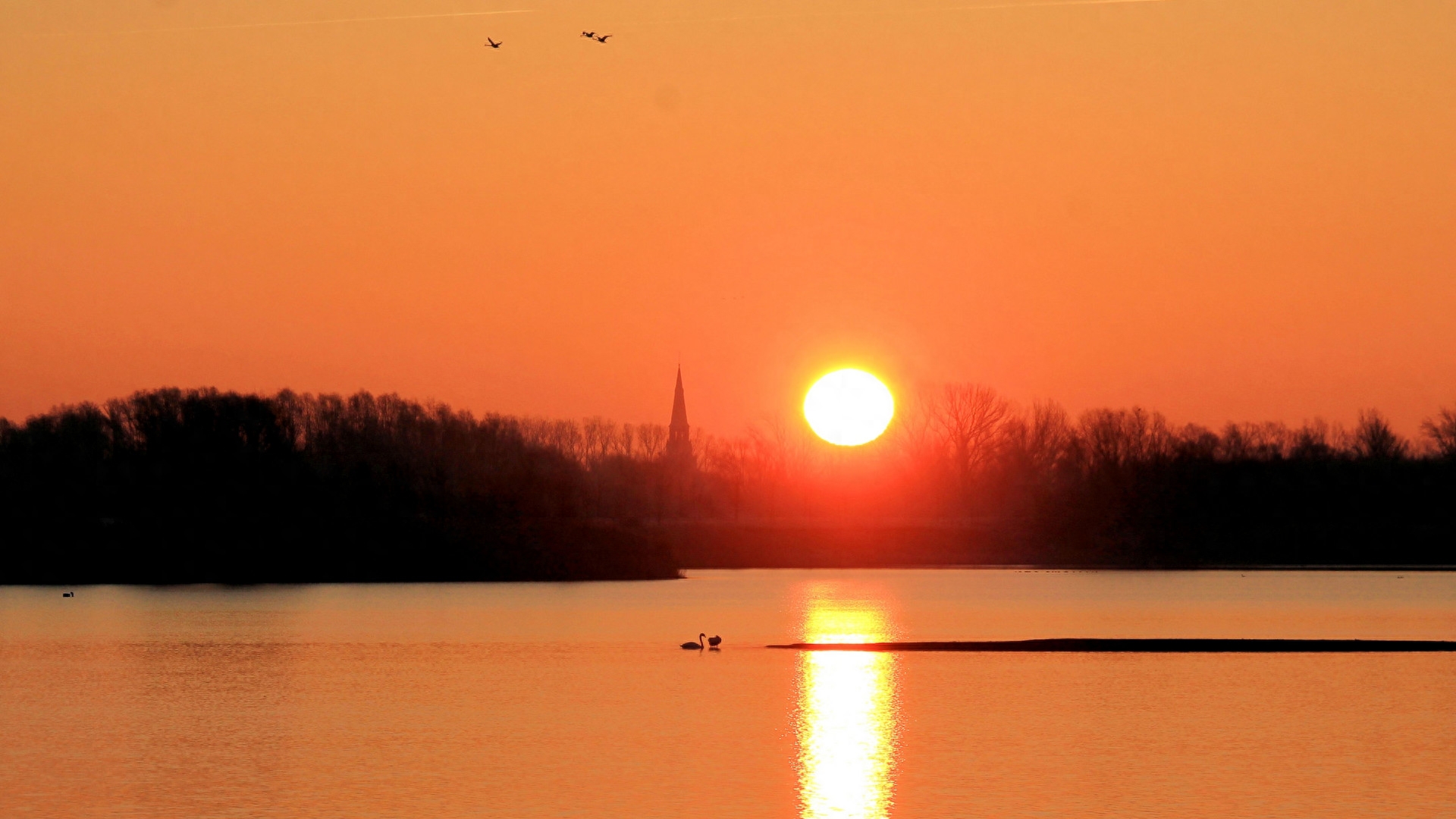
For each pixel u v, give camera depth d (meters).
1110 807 177.88
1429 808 177.25
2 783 192.75
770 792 186.25
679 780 193.12
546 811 176.62
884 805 179.12
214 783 192.38
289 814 176.00
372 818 173.88
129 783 192.38
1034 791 186.62
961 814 175.25
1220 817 173.25
